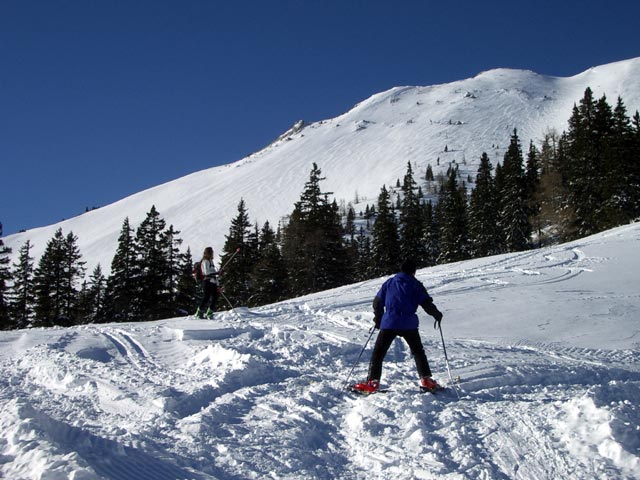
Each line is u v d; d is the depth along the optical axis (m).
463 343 9.09
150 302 38.88
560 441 4.16
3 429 3.91
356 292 17.19
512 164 50.88
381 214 48.19
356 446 4.36
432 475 3.74
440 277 17.91
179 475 3.65
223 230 182.50
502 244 52.88
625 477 3.57
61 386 6.46
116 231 194.12
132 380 6.41
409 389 5.78
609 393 5.34
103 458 3.71
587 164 42.84
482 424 4.65
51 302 41.66
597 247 22.09
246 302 43.31
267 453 4.14
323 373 6.76
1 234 38.09
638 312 11.76
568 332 10.24
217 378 6.21
